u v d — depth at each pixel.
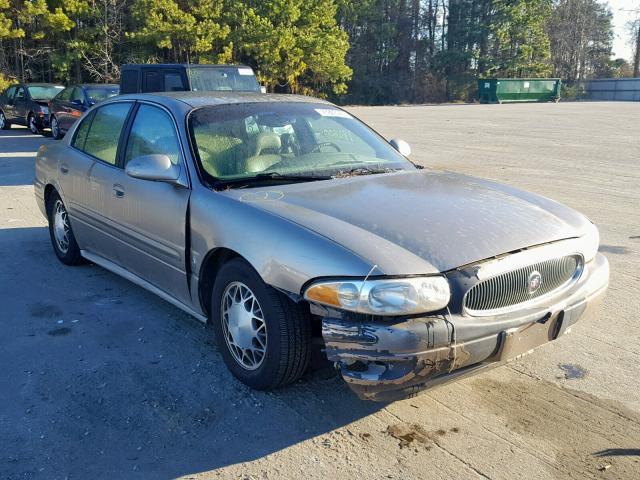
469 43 69.12
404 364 2.84
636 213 8.24
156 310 4.83
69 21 36.59
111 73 39.56
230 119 4.31
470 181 4.23
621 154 14.77
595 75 84.50
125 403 3.49
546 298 3.28
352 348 2.89
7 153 14.67
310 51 47.34
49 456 3.02
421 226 3.22
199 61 40.59
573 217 3.77
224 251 3.64
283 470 2.91
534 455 3.01
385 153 4.68
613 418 3.34
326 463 2.96
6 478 2.85
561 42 80.19
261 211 3.44
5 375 3.81
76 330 4.46
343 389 3.62
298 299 3.11
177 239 3.98
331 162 4.32
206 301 3.94
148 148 4.45
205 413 3.38
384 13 66.62
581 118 29.48
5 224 7.64
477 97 68.06
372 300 2.84
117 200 4.62
